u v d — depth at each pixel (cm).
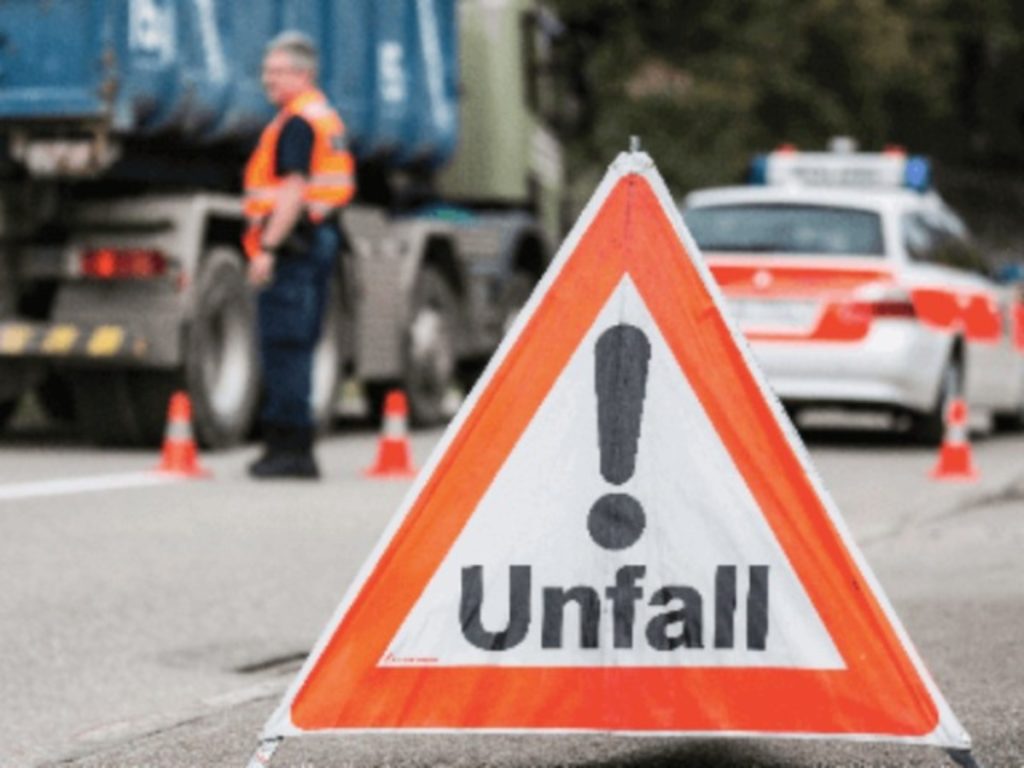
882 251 2391
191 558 1476
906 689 794
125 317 2147
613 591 809
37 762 898
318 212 1914
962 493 1947
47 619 1245
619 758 895
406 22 2630
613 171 821
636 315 816
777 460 805
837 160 2762
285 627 1233
